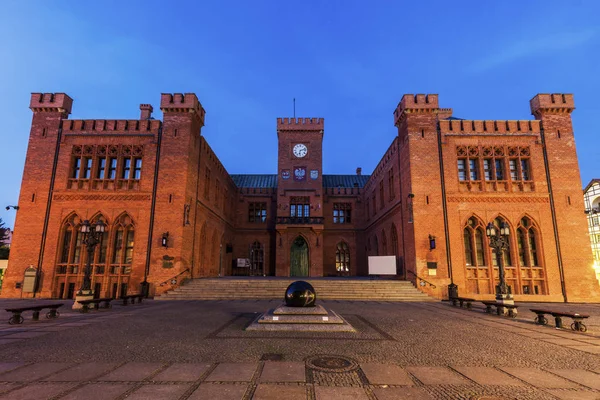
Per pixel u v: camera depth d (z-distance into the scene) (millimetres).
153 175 23453
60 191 23391
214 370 6230
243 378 5773
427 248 22594
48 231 22797
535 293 22516
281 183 37875
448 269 22359
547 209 23375
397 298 20969
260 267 39062
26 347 7992
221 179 32844
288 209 37344
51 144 24109
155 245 22234
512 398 5012
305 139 38969
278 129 38938
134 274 21953
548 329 11008
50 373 6016
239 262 37719
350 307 16797
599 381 5785
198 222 25547
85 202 23219
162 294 20766
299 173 38188
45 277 22125
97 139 24203
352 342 8680
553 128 24516
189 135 23828
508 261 23156
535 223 23219
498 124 24578
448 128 24500
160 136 24031
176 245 22266
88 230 16531
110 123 24438
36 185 23453
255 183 45312
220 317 12969
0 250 42969
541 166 24047
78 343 8422
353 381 5680
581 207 23312
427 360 7039
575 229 23031
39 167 23719
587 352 7852
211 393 5062
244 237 39594
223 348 7934
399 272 25578
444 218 23078
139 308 15961
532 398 5016
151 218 22719
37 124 24359
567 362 6984
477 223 23328
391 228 28344
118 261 22656
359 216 40625
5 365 6500
